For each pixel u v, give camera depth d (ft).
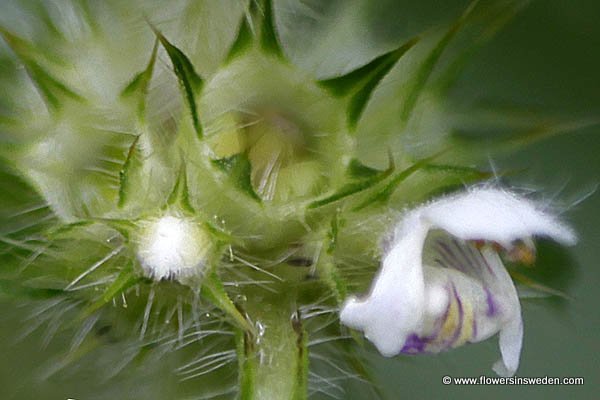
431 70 0.30
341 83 0.30
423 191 0.30
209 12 0.31
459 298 0.29
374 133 0.30
